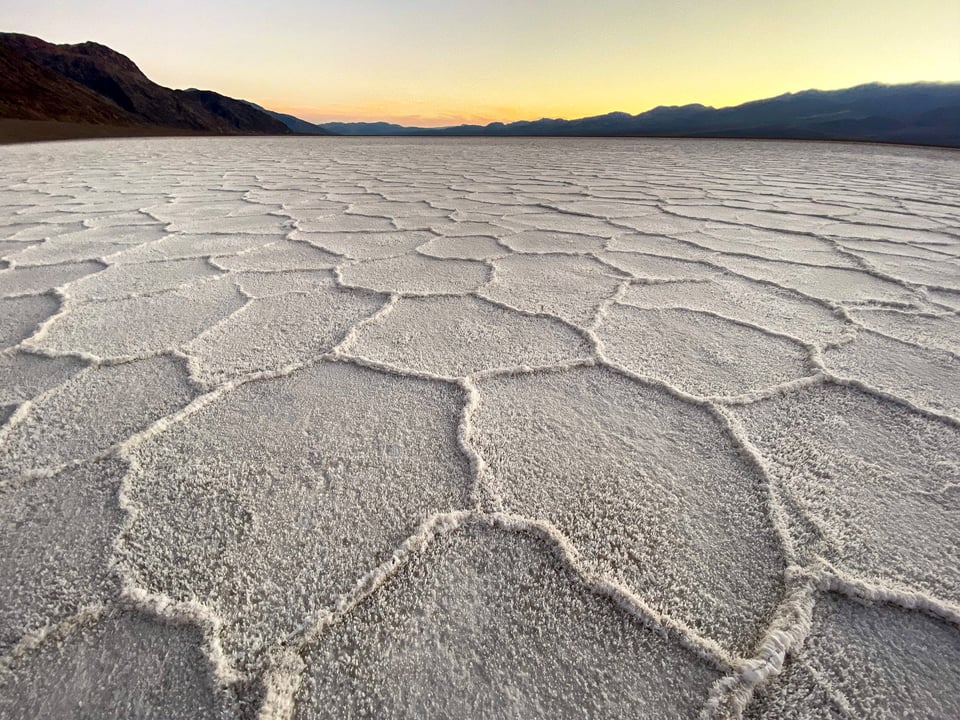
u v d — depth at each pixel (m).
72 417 2.53
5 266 4.79
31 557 1.83
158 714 1.43
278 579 1.77
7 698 1.46
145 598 1.71
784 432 2.44
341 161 19.67
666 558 1.84
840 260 5.12
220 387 2.79
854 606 1.69
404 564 1.82
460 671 1.54
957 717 1.41
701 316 3.73
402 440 2.40
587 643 1.60
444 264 5.02
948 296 4.09
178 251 5.41
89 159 19.17
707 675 1.52
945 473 2.18
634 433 2.45
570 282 4.48
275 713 1.42
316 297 4.08
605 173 14.77
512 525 1.96
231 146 31.53
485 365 3.05
